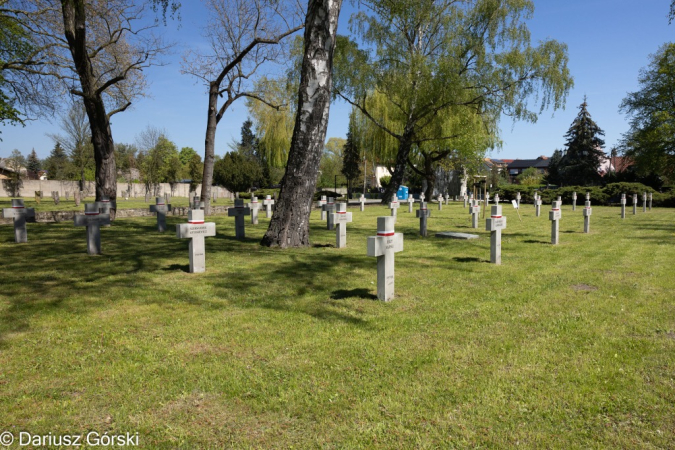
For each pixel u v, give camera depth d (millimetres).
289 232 11273
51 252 10594
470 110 29234
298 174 11133
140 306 6000
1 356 4273
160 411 3295
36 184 52250
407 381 3756
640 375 3834
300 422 3148
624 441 2898
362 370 3979
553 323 5250
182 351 4426
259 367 4047
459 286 7191
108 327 5137
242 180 54719
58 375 3877
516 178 79438
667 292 6676
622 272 8227
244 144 86062
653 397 3428
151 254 10336
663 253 10406
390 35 28234
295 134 11062
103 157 19359
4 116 19219
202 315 5617
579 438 2945
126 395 3521
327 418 3189
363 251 10742
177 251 10820
